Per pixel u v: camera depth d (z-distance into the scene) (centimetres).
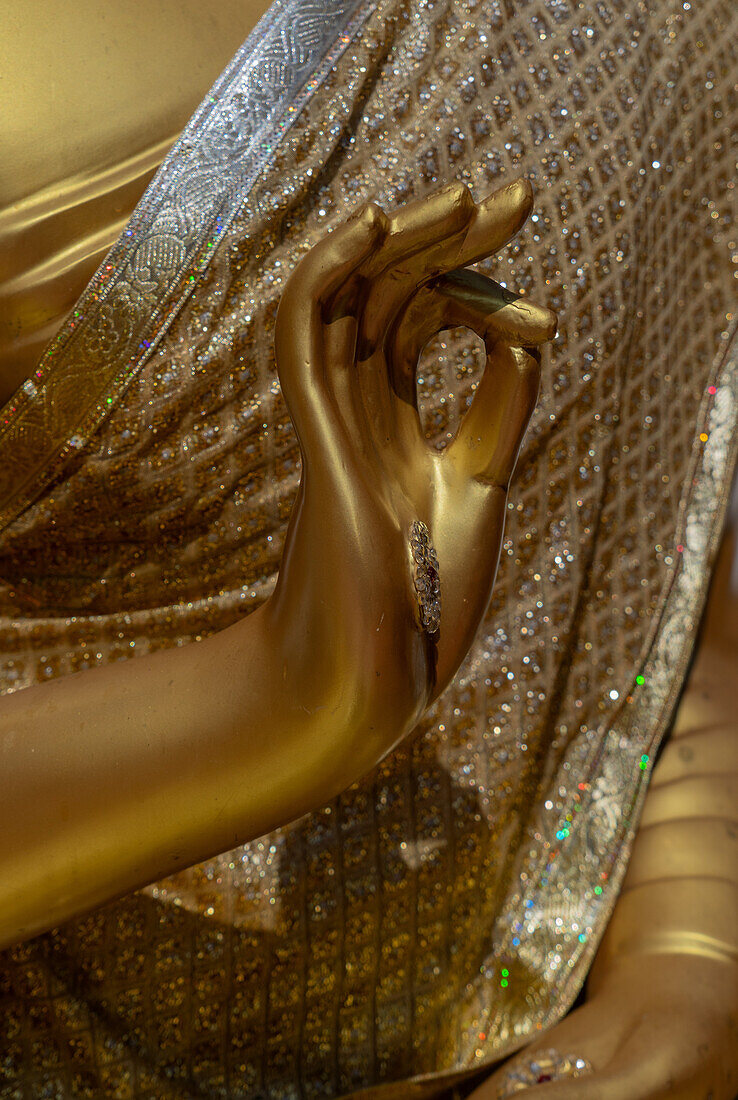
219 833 152
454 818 187
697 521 200
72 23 166
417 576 148
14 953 175
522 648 190
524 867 192
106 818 151
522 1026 187
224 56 171
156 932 178
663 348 197
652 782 196
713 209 201
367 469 148
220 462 174
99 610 178
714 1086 175
